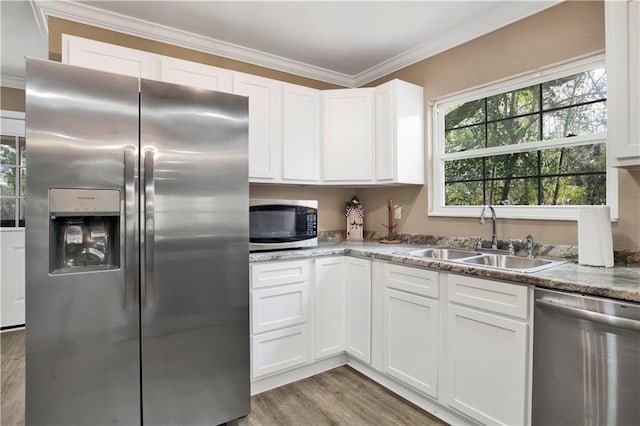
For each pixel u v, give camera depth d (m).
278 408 2.08
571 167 2.08
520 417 1.56
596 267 1.71
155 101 1.62
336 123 2.89
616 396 1.28
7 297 3.42
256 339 2.21
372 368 2.43
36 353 1.39
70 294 1.45
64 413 1.44
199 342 1.76
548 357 1.47
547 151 2.19
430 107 2.83
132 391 1.58
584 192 2.02
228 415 1.87
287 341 2.35
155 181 1.62
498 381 1.65
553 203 2.16
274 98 2.65
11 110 3.45
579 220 1.79
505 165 2.41
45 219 1.40
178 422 1.71
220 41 2.69
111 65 2.08
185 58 2.64
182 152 1.70
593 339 1.34
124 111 1.55
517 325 1.57
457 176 2.71
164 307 1.65
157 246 1.62
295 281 2.38
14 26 2.47
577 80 2.04
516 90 2.34
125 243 1.54
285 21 2.41
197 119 1.74
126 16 2.33
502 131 2.42
